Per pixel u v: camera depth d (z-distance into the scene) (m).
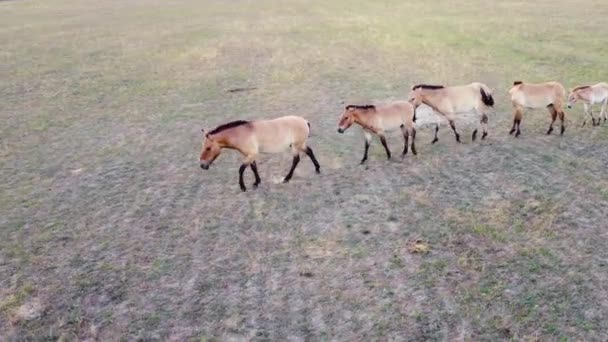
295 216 9.80
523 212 9.45
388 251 8.48
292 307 7.34
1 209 10.62
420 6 40.03
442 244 8.58
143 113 16.92
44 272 8.43
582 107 15.27
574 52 22.02
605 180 10.54
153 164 12.74
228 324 7.08
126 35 31.94
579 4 36.78
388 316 7.04
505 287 7.46
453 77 19.09
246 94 18.52
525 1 39.81
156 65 23.66
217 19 37.69
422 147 12.90
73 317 7.36
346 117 11.39
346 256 8.43
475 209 9.62
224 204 10.47
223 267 8.34
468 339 6.58
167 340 6.86
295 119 10.88
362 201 10.21
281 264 8.32
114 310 7.48
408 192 10.44
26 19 40.78
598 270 7.73
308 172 11.77
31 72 23.11
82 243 9.24
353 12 38.69
